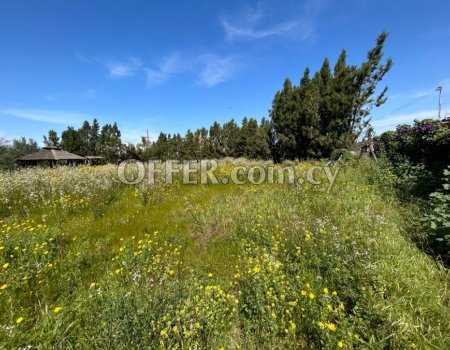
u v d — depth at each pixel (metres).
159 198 8.12
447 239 3.97
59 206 6.95
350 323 2.84
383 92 15.95
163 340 2.57
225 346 2.70
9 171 12.64
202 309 2.93
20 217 6.30
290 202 6.98
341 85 16.36
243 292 3.39
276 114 21.14
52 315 2.82
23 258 3.92
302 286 3.32
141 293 3.14
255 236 4.96
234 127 39.38
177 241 5.00
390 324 2.71
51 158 22.22
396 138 10.95
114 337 2.50
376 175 9.26
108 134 50.22
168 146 43.62
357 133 16.34
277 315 3.03
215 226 5.73
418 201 6.25
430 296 3.08
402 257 3.79
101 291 3.26
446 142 7.03
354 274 3.48
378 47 15.43
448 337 2.57
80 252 4.26
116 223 5.98
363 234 4.55
